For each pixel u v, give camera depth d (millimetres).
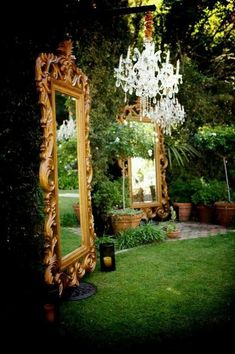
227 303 2863
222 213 6504
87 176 3697
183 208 7180
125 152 5660
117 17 5836
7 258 3033
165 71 4883
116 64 5930
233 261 4102
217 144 7172
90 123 5348
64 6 3324
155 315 2693
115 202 5770
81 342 2324
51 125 2885
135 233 5180
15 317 2730
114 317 2697
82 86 3588
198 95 7586
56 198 2971
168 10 6938
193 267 3910
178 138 7664
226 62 7887
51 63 2949
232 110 8078
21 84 3160
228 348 2158
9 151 3016
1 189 2941
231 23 7363
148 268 3938
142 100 5926
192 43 7547
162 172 7148
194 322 2541
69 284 3199
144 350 2189
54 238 2934
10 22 2938
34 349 2262
